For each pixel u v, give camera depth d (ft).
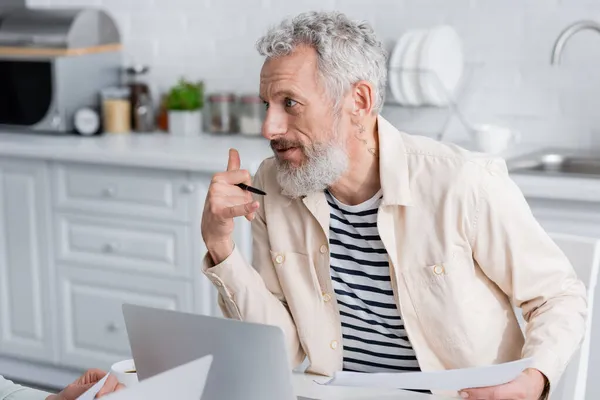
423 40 11.29
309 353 6.29
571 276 5.87
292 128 5.74
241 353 4.14
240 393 4.24
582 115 11.32
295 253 6.32
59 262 12.35
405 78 11.32
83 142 12.46
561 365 5.40
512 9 11.50
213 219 5.76
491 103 11.78
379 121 6.02
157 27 13.93
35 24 12.87
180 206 11.37
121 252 11.89
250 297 6.09
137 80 14.12
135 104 13.53
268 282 6.46
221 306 6.30
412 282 5.95
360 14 12.42
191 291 11.50
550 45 11.37
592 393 9.46
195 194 11.23
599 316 9.29
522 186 9.46
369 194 6.07
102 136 13.14
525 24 11.46
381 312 6.13
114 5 14.19
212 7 13.50
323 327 6.28
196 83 13.53
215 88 13.69
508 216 5.77
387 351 6.23
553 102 11.46
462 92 11.87
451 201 5.81
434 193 5.86
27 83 12.96
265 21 13.14
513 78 11.62
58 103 12.80
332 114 5.70
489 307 5.97
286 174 5.89
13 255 12.66
